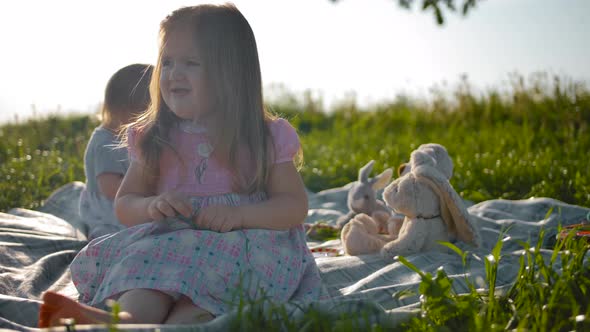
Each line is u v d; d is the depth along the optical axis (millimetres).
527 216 3592
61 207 4109
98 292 1850
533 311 1676
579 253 2021
